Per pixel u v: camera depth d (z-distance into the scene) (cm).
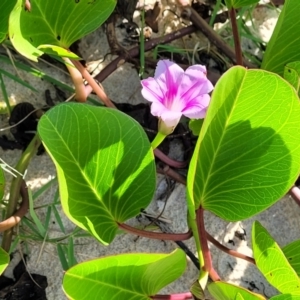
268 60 24
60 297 24
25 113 25
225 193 21
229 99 18
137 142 20
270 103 19
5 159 25
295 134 19
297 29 23
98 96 25
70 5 21
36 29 21
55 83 25
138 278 20
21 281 23
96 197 21
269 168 20
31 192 23
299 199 25
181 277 25
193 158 18
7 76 25
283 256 19
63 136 20
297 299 19
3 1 21
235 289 19
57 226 24
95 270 19
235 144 20
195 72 20
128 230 22
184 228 25
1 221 24
